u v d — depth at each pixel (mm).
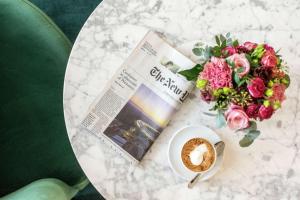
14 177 1184
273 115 1095
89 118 1076
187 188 1077
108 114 1076
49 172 1188
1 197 1129
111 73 1087
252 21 1101
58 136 1189
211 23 1098
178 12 1097
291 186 1088
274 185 1085
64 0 1588
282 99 903
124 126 1076
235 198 1079
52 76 1188
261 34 1101
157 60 1076
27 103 1188
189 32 1095
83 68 1086
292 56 1101
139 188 1075
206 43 1089
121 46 1090
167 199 1073
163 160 1081
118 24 1092
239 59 862
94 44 1089
